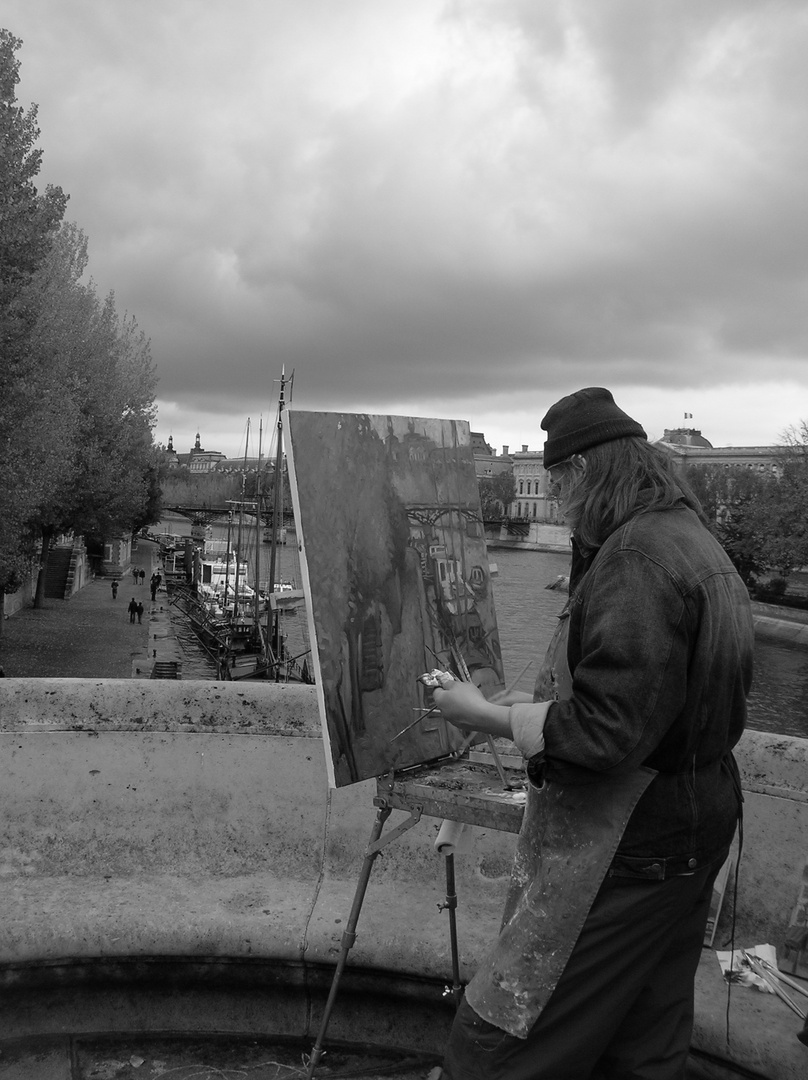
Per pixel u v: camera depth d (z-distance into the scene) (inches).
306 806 125.2
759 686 1862.7
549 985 66.2
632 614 62.4
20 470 938.7
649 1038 71.2
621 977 66.7
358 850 123.5
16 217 792.9
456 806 86.7
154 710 125.9
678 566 63.9
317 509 86.6
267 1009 107.2
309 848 124.6
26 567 1194.6
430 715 94.1
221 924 106.6
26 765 123.0
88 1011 106.0
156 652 1616.6
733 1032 90.7
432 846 121.4
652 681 61.8
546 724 64.0
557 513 75.4
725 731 67.6
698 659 64.2
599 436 70.8
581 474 71.5
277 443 1766.7
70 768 124.0
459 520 104.9
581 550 72.8
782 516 2517.2
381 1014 105.7
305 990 107.0
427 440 102.1
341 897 116.2
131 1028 106.6
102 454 1610.5
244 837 125.0
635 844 66.0
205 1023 107.0
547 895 67.2
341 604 87.7
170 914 108.5
